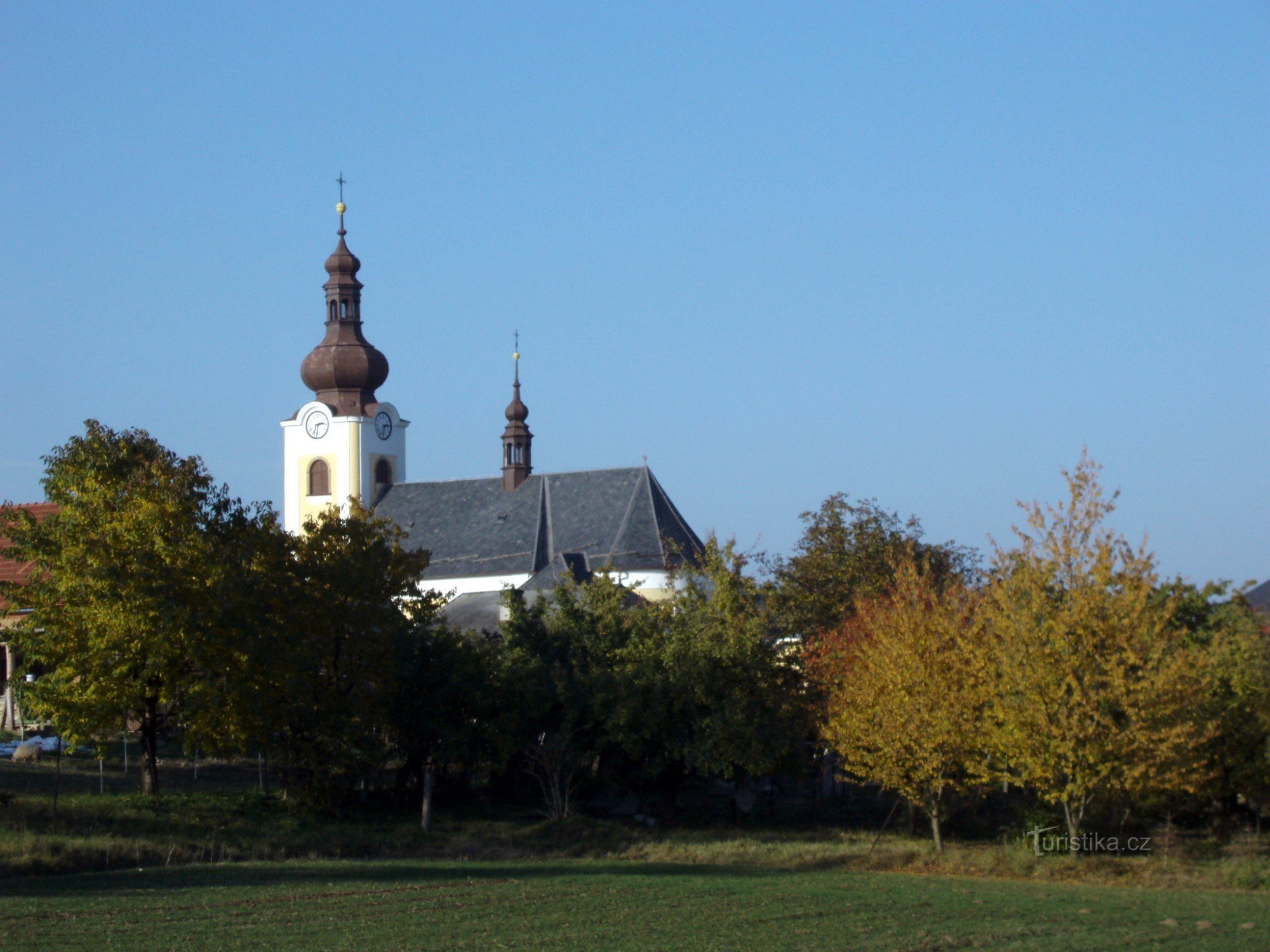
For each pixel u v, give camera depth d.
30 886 33.16
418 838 47.47
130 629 46.16
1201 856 43.34
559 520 110.56
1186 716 41.44
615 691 53.09
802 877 38.28
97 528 48.12
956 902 33.16
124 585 45.94
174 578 46.41
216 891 32.62
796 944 26.97
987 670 42.97
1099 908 32.72
